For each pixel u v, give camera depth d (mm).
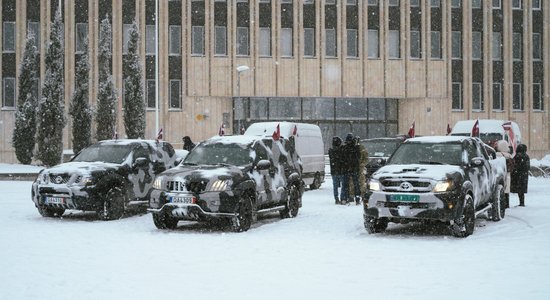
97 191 15555
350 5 52094
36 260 10219
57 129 33594
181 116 50000
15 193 23250
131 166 16578
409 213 12586
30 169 32969
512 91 54969
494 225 14867
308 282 8648
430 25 53156
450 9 53344
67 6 48656
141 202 16750
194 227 14797
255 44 50688
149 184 17031
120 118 49219
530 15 55312
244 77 50656
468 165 13672
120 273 9227
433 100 53250
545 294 7914
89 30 48812
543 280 8727
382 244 12039
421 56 52969
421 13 53031
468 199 13031
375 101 53062
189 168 14328
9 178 30781
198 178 13625
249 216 14070
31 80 35812
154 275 9086
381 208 12805
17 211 17531
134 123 39062
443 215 12461
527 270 9422
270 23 50969
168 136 49812
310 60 51438
